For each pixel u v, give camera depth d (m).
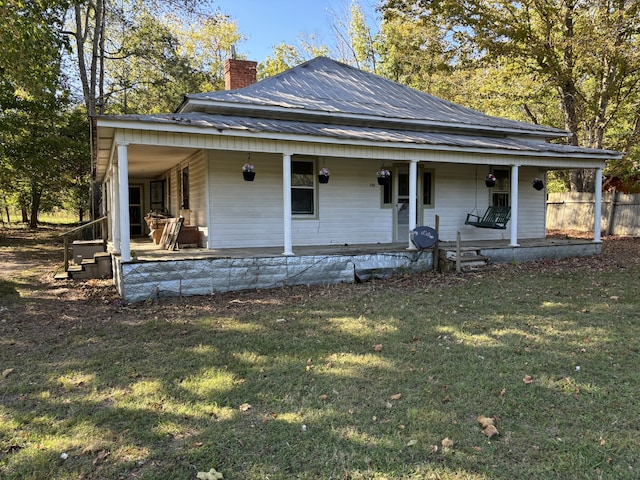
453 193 12.00
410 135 9.99
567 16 16.38
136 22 18.69
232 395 3.56
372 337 5.02
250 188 9.70
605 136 21.19
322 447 2.81
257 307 6.61
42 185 20.25
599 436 2.91
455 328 5.32
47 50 10.03
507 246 10.39
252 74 12.56
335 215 10.65
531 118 22.25
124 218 7.07
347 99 11.58
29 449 2.83
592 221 17.53
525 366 4.10
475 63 18.31
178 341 4.98
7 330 5.62
